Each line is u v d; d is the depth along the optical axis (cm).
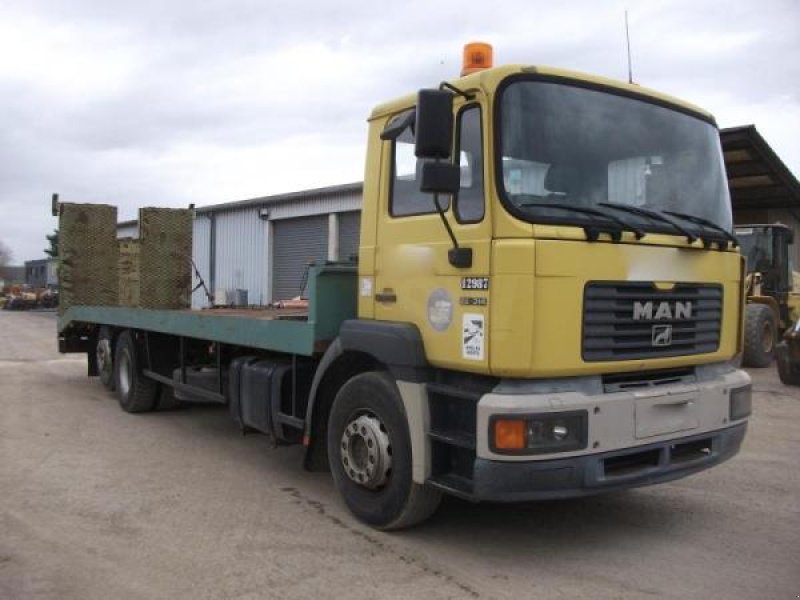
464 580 415
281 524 506
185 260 1048
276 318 631
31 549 456
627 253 424
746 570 432
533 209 402
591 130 440
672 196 473
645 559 448
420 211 457
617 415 414
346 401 506
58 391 1083
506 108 411
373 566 434
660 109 479
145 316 852
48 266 6000
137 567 430
